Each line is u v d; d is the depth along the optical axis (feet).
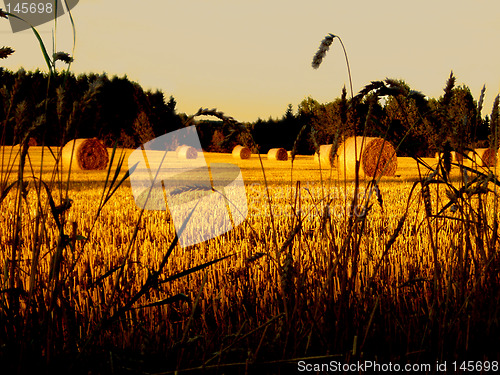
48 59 5.07
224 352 6.42
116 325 8.61
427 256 13.32
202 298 10.89
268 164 102.53
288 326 6.36
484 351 6.82
